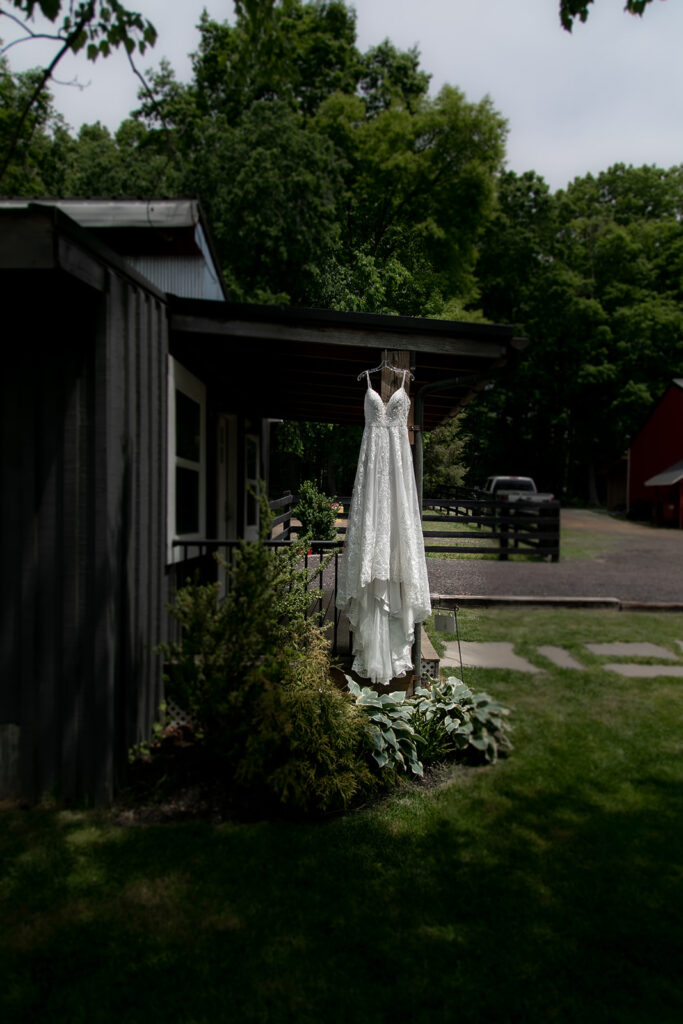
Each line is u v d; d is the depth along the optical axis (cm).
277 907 278
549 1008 225
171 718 441
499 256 3844
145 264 679
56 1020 219
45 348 347
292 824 348
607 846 333
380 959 248
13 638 358
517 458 4297
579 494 4384
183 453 504
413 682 472
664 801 385
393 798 379
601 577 1240
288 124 1969
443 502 1441
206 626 379
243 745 369
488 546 1530
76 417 347
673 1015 223
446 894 289
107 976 238
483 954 251
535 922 271
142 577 398
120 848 320
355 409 902
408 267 2606
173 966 243
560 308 3838
